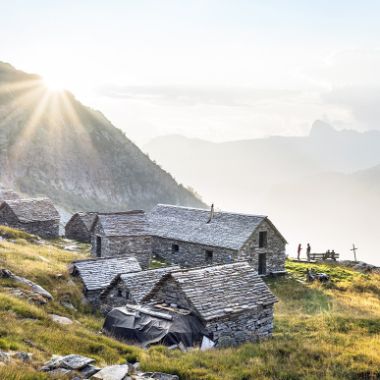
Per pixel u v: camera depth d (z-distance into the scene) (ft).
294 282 166.20
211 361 65.82
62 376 49.85
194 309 77.92
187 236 181.47
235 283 88.33
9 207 199.41
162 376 56.65
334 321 96.17
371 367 64.39
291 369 64.18
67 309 99.19
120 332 78.74
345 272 183.32
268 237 176.65
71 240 206.90
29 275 108.58
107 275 117.50
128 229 168.86
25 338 62.18
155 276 103.14
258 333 86.74
